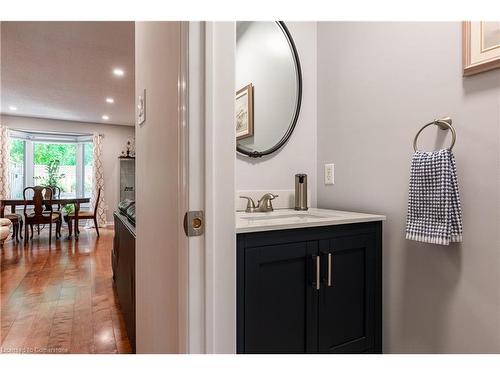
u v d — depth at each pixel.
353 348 1.29
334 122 1.72
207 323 0.71
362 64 1.55
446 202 1.08
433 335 1.23
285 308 1.10
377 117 1.47
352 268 1.30
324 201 1.79
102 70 3.86
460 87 1.14
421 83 1.28
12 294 2.79
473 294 1.11
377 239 1.39
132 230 1.95
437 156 1.12
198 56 0.70
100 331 2.10
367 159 1.52
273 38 1.74
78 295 2.78
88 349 1.85
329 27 1.75
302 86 1.81
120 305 2.51
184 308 0.71
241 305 1.01
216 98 0.72
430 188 1.13
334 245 1.24
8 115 6.26
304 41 1.82
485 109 1.07
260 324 1.05
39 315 2.36
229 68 0.74
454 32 1.16
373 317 1.37
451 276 1.18
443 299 1.20
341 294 1.26
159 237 1.01
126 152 7.46
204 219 0.71
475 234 1.10
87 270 3.55
